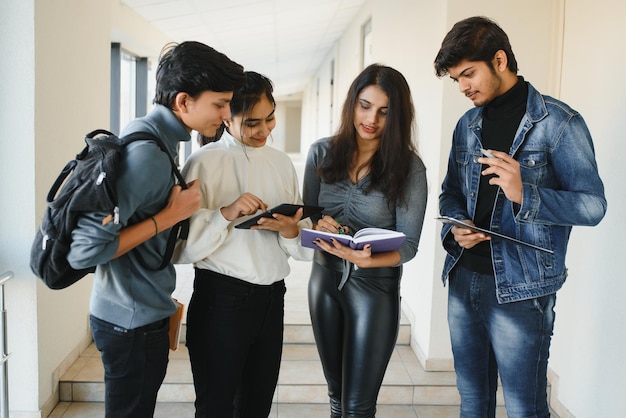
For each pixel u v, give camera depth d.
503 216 1.71
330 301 1.88
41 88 2.47
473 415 1.87
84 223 1.25
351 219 1.85
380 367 1.84
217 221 1.56
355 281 1.81
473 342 1.84
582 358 2.54
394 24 4.25
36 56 2.41
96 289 1.45
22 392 2.58
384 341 1.82
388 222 1.85
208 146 1.75
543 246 1.66
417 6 3.48
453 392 2.95
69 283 1.36
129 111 5.68
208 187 1.68
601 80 2.36
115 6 4.07
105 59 3.32
